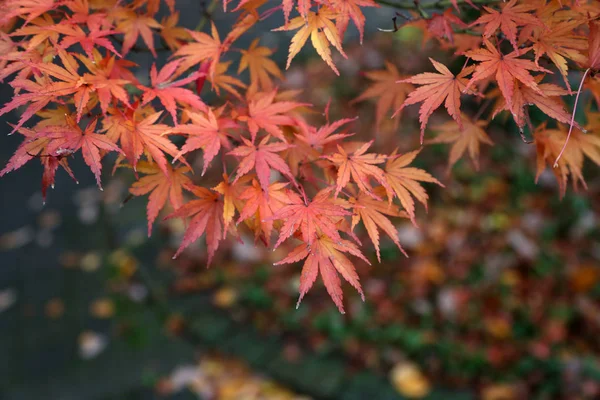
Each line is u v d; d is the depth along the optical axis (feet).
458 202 15.56
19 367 12.89
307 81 19.58
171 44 5.80
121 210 17.03
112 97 4.36
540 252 13.93
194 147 4.24
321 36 4.26
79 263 15.81
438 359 11.85
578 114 8.15
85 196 18.28
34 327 13.99
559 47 4.21
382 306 13.17
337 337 12.47
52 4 4.62
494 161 16.39
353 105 18.19
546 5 4.56
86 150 3.82
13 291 15.30
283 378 11.78
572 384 10.91
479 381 11.37
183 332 13.38
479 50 4.13
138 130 4.13
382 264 14.23
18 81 3.94
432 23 5.10
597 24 4.16
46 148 3.80
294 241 14.73
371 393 11.03
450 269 13.91
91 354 13.03
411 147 16.35
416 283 13.62
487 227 14.75
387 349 12.10
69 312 14.28
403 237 14.75
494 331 12.29
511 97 3.96
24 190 19.38
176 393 11.81
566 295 12.94
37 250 16.63
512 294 13.12
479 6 5.18
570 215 14.44
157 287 14.46
